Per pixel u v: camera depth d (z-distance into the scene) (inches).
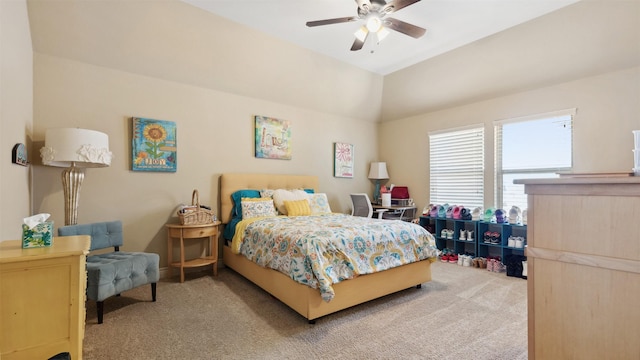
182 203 144.4
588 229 43.9
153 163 135.6
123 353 75.1
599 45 121.6
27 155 101.7
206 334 84.9
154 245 136.6
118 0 111.7
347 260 95.8
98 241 107.2
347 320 93.5
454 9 120.5
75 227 100.9
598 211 43.1
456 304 106.2
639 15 108.0
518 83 152.3
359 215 185.0
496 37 141.1
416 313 98.7
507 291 119.6
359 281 99.9
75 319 57.0
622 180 40.3
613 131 126.9
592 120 132.4
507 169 162.9
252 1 117.5
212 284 128.1
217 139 155.9
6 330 52.1
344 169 211.3
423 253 118.3
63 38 113.1
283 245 100.7
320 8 121.7
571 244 45.5
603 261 42.4
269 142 173.3
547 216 48.2
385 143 229.5
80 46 117.0
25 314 53.3
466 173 180.9
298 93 179.9
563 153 142.4
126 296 113.7
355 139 219.3
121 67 128.4
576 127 137.2
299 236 97.2
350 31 139.9
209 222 137.7
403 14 124.0
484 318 95.0
